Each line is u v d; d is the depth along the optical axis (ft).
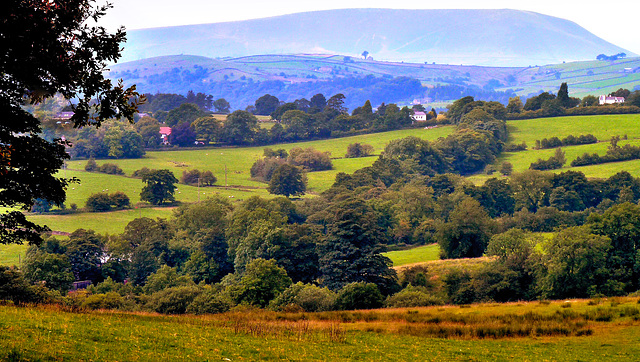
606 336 356.59
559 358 300.40
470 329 389.19
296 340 308.19
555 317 410.72
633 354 307.58
